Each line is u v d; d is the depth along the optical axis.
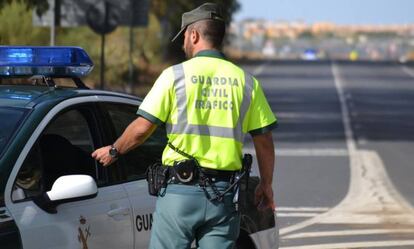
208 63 11.59
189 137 11.42
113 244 12.34
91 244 11.98
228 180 11.55
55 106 12.33
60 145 12.84
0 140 11.72
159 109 11.34
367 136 49.53
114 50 65.25
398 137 49.50
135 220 12.71
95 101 13.07
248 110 11.66
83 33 59.44
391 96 86.94
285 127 54.22
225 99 11.52
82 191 11.67
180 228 11.46
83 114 12.87
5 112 12.14
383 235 22.88
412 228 23.86
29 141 11.72
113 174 12.82
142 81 72.56
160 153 13.98
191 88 11.42
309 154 40.53
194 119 11.42
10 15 47.12
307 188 30.56
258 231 14.45
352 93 90.00
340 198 28.72
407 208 27.06
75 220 11.79
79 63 13.16
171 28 85.94
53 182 12.53
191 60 11.61
